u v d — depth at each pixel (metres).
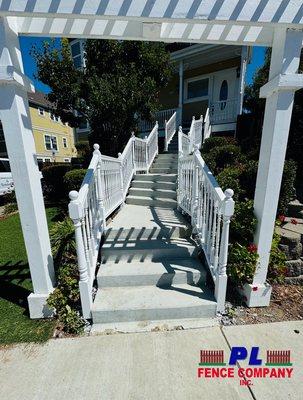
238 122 8.12
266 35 2.22
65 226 3.36
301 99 4.86
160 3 1.70
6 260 3.67
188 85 11.16
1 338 2.11
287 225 3.28
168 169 6.62
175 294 2.48
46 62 6.62
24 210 2.14
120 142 7.83
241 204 2.67
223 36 2.21
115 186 4.18
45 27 2.02
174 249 2.95
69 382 1.69
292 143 5.04
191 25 2.16
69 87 6.68
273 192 2.26
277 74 2.02
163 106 11.87
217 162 5.50
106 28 2.10
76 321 2.22
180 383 1.67
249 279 2.46
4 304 2.57
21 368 1.81
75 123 7.69
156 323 2.26
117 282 2.62
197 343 2.01
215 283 2.38
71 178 6.61
